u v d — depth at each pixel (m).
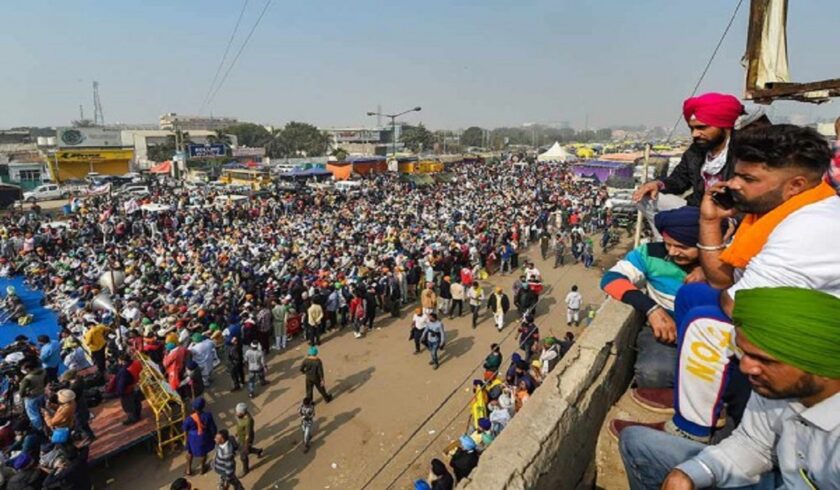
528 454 2.58
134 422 10.84
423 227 30.06
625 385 3.91
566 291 21.56
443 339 15.01
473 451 7.96
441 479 7.65
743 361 1.46
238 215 32.47
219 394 13.20
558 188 46.22
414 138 111.75
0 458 8.16
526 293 17.91
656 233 3.84
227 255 21.83
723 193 2.31
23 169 55.56
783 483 1.59
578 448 3.05
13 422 9.75
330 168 53.88
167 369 11.85
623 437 2.29
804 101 4.67
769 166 1.85
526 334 13.98
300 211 35.41
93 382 12.12
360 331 16.64
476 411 10.20
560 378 3.25
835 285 1.58
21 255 23.30
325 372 14.37
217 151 61.81
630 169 36.19
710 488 1.74
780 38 4.83
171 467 10.33
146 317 14.71
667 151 38.53
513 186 49.19
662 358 3.51
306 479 10.01
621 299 2.91
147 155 85.19
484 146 143.75
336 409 12.48
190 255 21.84
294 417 12.16
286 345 16.20
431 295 16.77
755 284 1.72
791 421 1.50
